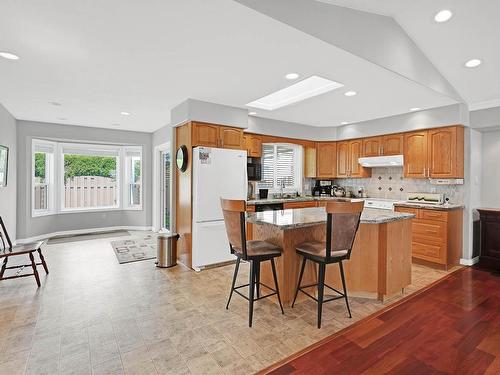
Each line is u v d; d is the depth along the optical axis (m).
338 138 5.66
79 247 4.96
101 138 6.01
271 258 2.48
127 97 3.71
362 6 2.33
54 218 5.88
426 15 2.52
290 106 4.06
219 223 3.88
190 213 3.83
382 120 4.86
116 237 5.79
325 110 4.30
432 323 2.42
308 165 6.05
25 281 3.33
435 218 3.93
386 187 5.32
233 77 2.95
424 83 3.09
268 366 1.86
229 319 2.46
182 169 3.96
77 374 1.76
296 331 2.28
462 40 2.79
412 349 2.05
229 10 1.80
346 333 2.26
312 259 2.42
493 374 1.79
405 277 3.01
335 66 2.59
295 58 2.46
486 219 3.96
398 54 2.73
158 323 2.39
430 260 3.98
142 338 2.16
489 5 2.34
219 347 2.06
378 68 2.61
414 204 4.24
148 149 6.60
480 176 4.35
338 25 2.23
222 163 3.91
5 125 4.38
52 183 5.83
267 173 5.66
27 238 5.21
